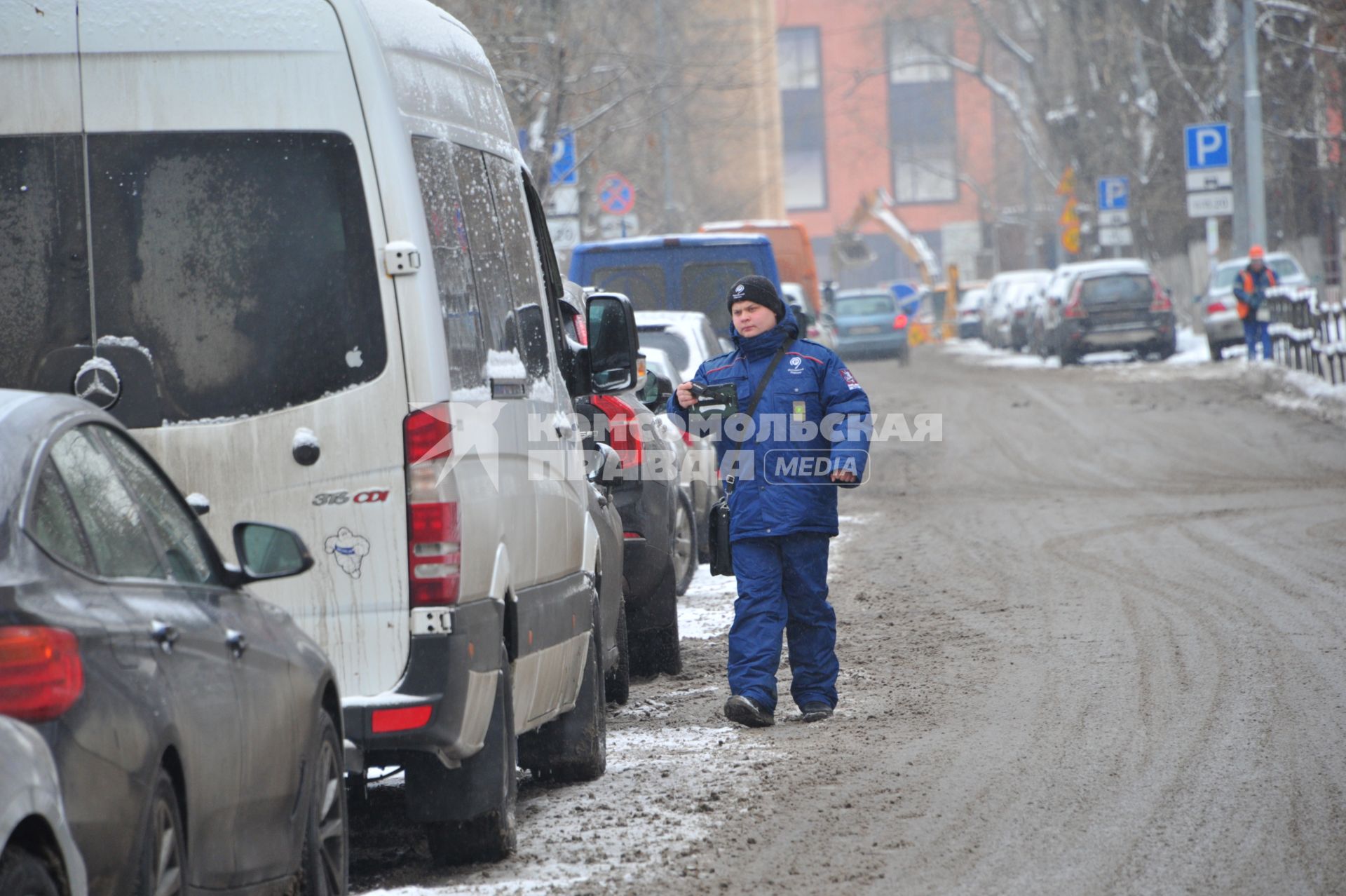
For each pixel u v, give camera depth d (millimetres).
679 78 116812
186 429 16656
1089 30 148625
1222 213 101875
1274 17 106375
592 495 24531
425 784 17625
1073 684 26578
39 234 16797
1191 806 19109
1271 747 21797
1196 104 126312
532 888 16750
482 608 17234
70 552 12109
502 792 17828
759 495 25422
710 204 195000
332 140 16781
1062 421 76625
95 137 16812
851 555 43594
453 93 18859
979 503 53344
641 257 57094
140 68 16797
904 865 17281
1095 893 16156
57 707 11039
